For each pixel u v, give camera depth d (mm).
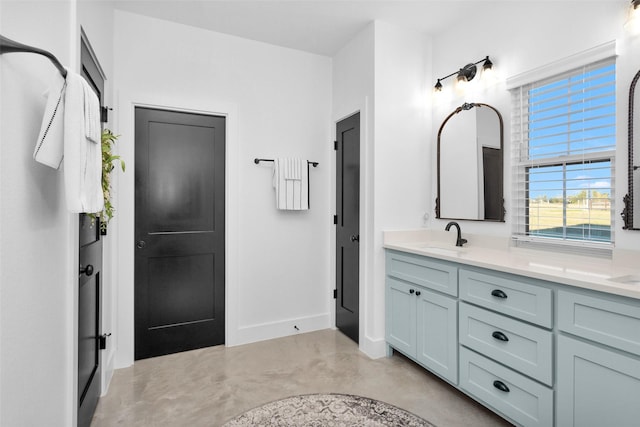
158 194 2514
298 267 3014
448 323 1973
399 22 2543
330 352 2590
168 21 2504
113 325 2275
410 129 2654
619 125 1637
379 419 1750
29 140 919
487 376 1732
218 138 2715
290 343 2768
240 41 2756
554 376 1437
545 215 1994
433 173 2744
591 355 1297
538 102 2014
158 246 2512
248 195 2795
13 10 833
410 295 2271
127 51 2375
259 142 2832
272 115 2885
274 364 2381
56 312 1146
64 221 1226
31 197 937
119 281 2332
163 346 2529
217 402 1904
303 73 3012
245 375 2219
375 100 2504
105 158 1594
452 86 2578
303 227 3031
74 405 1299
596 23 1723
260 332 2836
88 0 1575
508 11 2172
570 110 1865
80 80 989
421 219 2713
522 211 2123
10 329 822
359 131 2736
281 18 2482
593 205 1767
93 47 1701
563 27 1869
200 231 2650
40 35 1002
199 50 2604
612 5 1660
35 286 973
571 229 1864
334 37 2770
